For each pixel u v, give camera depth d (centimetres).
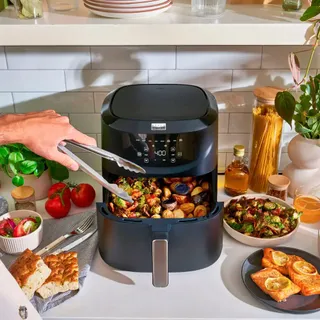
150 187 132
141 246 120
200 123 119
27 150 141
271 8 137
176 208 128
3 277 100
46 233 137
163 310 114
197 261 123
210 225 120
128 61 151
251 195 146
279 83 154
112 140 121
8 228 131
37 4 126
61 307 115
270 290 115
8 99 157
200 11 129
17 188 145
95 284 122
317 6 119
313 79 136
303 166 146
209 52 150
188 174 122
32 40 123
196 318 112
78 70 152
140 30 122
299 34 124
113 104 128
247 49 149
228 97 157
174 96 133
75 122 161
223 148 165
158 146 119
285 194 146
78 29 122
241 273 122
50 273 117
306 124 139
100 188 159
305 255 127
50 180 154
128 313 113
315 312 113
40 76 153
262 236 132
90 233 135
